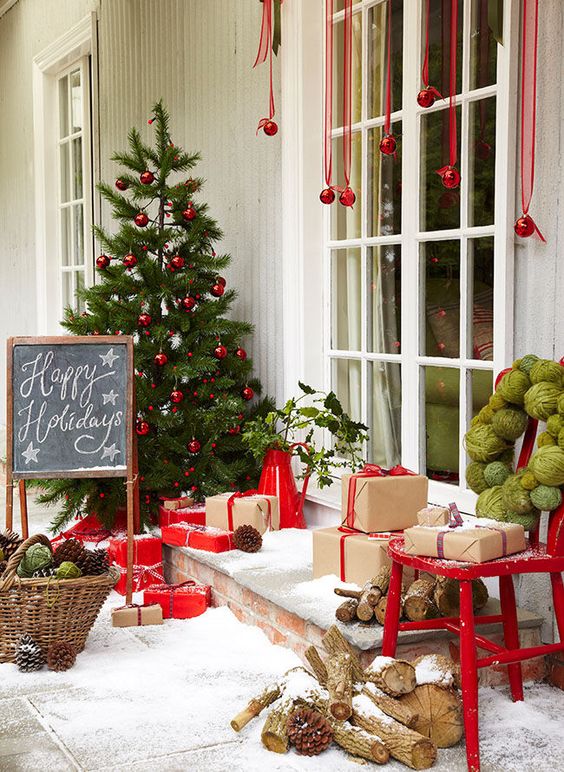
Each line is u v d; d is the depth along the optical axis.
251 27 4.58
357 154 4.03
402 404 3.77
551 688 2.80
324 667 2.59
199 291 4.41
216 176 5.02
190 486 4.30
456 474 3.52
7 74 8.48
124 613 3.38
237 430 4.30
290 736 2.38
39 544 3.14
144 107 5.88
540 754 2.37
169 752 2.39
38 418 3.58
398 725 2.35
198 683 2.83
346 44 3.93
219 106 4.95
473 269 3.39
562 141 2.85
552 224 2.90
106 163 6.48
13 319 8.62
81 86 7.20
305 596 3.00
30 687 2.82
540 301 2.96
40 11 7.62
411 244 3.69
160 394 4.25
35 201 7.87
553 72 2.88
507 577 2.66
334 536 3.07
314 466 3.90
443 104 3.51
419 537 2.45
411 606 2.69
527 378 2.63
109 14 6.30
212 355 4.35
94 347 3.64
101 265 4.45
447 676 2.46
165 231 4.39
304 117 4.20
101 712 2.63
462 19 3.39
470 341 3.42
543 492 2.47
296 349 4.30
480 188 3.34
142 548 3.84
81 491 4.10
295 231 4.26
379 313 3.93
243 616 3.33
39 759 2.35
